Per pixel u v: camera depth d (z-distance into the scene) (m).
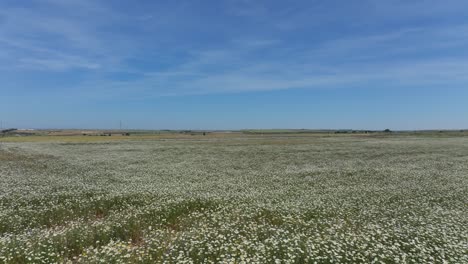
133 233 9.12
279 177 21.48
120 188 16.30
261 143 67.12
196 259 6.84
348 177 21.12
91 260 6.71
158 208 11.29
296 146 55.84
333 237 7.89
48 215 10.88
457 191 15.21
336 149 47.88
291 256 6.65
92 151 46.53
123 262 6.54
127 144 63.97
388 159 32.88
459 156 35.03
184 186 17.47
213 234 8.27
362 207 11.83
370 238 7.84
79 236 8.31
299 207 11.59
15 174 22.28
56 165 28.98
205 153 43.34
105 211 11.95
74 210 11.67
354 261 6.62
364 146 53.34
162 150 48.62
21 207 11.87
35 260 6.69
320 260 6.69
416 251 7.14
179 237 8.05
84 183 18.25
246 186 17.67
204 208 12.09
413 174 21.84
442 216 10.27
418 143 59.78
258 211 11.04
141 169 26.34
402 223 9.44
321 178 20.83
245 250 7.14
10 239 7.98
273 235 8.34
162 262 6.68
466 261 6.48
